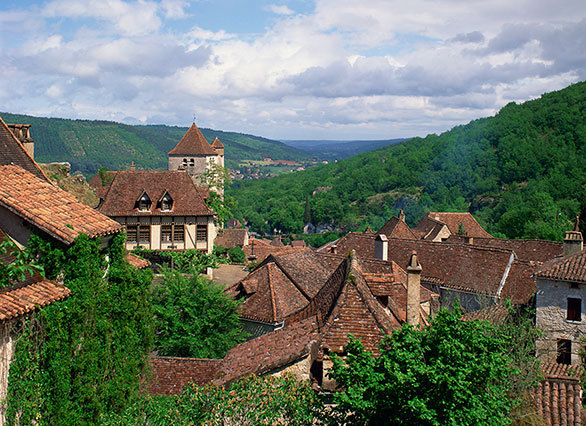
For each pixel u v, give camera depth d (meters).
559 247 42.16
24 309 12.53
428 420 11.05
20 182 16.69
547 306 28.86
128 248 46.34
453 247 38.88
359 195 161.00
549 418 14.90
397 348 11.97
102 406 14.99
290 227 161.88
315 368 14.52
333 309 15.40
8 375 12.38
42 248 14.37
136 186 47.62
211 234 48.31
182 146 75.69
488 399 11.54
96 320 15.08
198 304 24.50
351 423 12.03
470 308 35.25
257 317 26.02
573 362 28.09
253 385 13.30
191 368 18.41
